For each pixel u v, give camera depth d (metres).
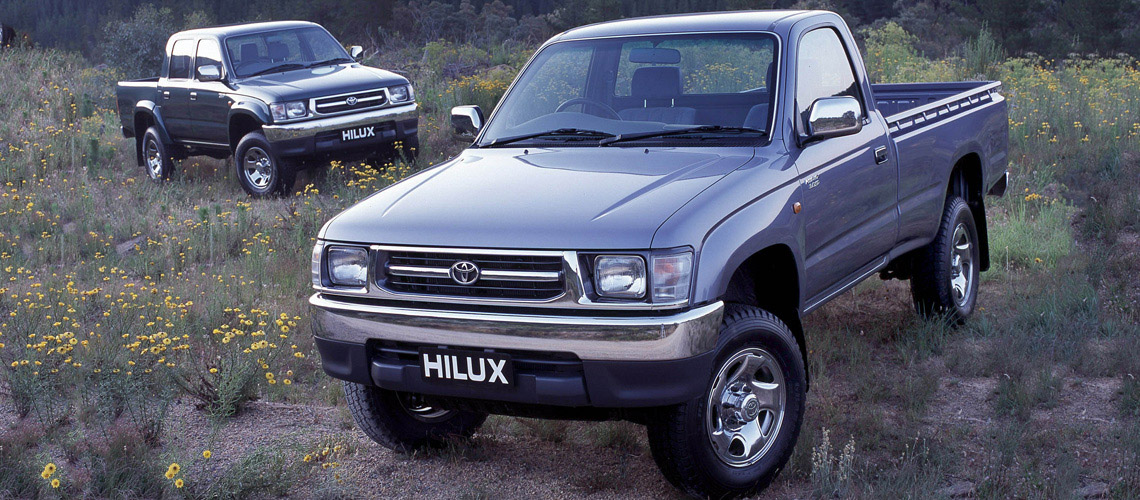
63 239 9.08
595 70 5.00
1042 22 54.53
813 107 4.35
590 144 4.55
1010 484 3.92
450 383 3.71
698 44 4.84
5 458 4.21
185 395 5.35
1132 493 3.76
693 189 3.80
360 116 11.27
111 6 108.81
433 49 19.62
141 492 4.04
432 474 4.34
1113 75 15.59
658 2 79.69
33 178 11.87
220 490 3.98
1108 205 8.43
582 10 57.94
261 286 7.55
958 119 6.06
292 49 12.16
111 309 6.63
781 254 4.22
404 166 11.57
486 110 14.47
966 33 48.25
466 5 63.44
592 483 4.13
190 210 10.73
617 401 3.49
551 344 3.49
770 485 4.13
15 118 15.47
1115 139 10.57
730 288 4.32
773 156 4.26
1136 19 50.81
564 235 3.49
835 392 5.16
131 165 13.44
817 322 6.33
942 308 6.02
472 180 4.16
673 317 3.42
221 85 11.41
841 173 4.63
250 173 11.34
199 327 6.48
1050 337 5.71
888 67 16.02
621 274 3.43
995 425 4.66
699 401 3.64
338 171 11.65
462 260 3.61
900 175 5.27
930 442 4.36
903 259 6.20
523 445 4.64
